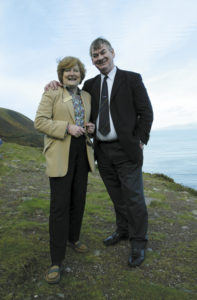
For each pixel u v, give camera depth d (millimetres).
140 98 2746
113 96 2725
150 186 7746
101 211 4285
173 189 8062
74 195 2596
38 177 6988
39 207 4148
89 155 2596
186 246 3092
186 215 4531
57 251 2312
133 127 2734
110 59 2738
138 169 2783
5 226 3248
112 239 3031
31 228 3246
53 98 2428
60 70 2488
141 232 2730
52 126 2326
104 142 2855
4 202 4336
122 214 3039
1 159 8805
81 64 2533
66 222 2373
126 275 2393
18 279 2195
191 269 2543
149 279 2344
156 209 4762
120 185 3006
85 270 2447
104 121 2732
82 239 3119
